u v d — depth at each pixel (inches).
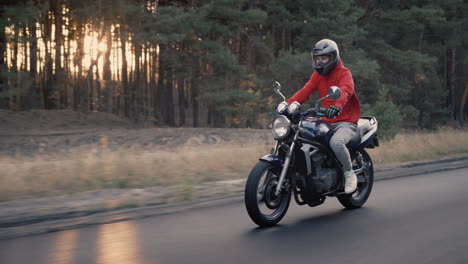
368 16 1366.9
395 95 1373.0
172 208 230.7
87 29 1043.9
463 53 1881.2
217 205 239.0
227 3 1027.9
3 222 196.7
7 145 716.0
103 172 323.6
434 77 1621.6
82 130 948.6
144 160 373.7
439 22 1449.3
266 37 1249.4
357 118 224.2
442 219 204.1
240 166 384.8
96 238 175.8
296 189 204.5
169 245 165.8
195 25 978.7
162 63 1130.0
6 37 853.8
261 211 210.7
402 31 1400.1
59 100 1471.5
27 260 149.9
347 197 224.7
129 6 974.4
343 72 215.0
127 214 217.0
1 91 952.3
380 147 501.7
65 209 222.1
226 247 162.7
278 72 1115.3
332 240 171.2
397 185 301.1
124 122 1187.3
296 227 191.9
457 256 151.3
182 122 1793.8
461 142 592.4
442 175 349.1
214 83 1071.6
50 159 446.0
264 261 146.9
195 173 348.2
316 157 204.5
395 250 158.4
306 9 1213.1
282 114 200.4
